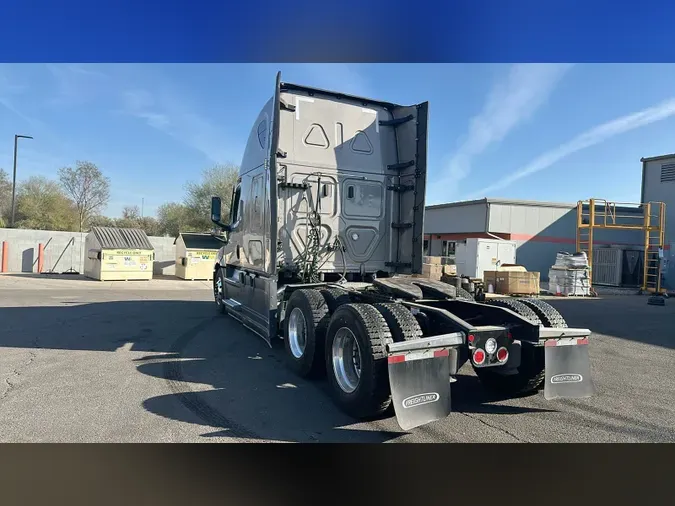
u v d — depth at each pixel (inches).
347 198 271.6
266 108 259.8
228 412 170.7
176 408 173.0
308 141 262.4
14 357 246.5
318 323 204.8
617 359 276.2
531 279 714.2
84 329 330.3
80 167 1550.2
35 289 608.7
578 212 818.8
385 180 283.7
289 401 184.4
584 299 689.0
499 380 199.3
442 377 154.2
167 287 700.0
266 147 257.0
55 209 1451.8
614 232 1099.9
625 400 196.2
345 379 175.2
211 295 590.6
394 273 285.3
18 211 1488.7
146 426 155.6
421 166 269.7
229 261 358.9
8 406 171.3
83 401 178.1
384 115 286.7
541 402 192.4
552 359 172.9
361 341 159.8
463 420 169.8
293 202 257.3
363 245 276.4
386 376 154.7
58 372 218.4
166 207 1662.2
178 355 256.4
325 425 161.0
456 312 202.5
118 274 769.6
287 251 255.0
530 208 1075.3
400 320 160.2
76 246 927.0
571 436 156.1
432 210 1257.4
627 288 860.6
